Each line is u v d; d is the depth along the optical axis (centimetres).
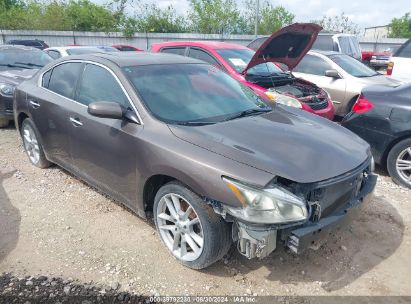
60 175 466
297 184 252
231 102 360
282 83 658
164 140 290
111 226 357
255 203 243
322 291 278
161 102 326
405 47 799
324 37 1116
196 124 310
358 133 491
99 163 354
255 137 292
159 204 306
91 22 3056
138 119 314
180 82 357
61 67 422
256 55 602
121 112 313
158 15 2997
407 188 458
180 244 303
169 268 300
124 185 332
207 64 416
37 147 473
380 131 468
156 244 330
